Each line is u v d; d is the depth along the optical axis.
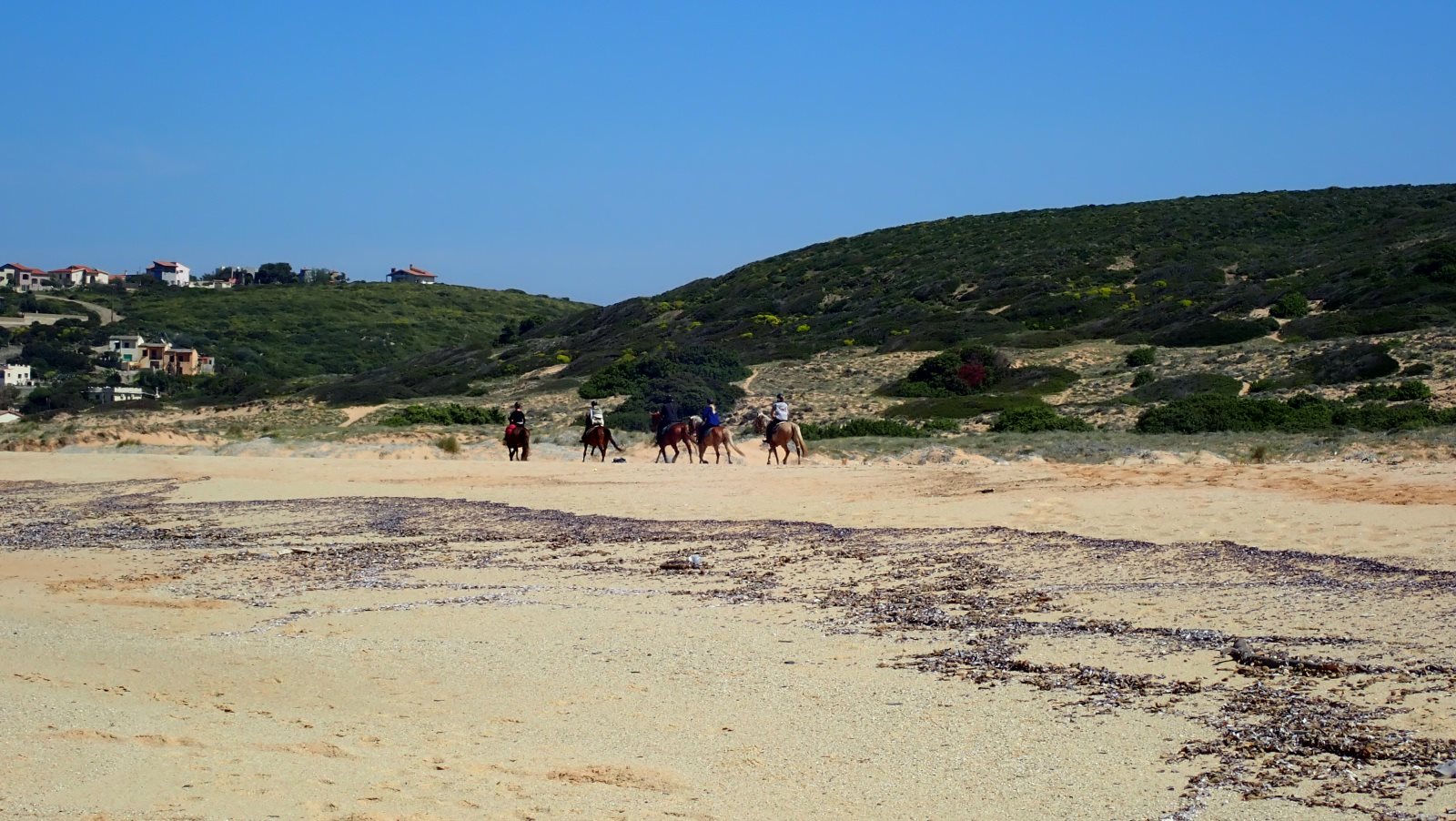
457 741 9.34
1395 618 11.88
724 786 8.21
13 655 12.54
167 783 8.17
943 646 12.01
